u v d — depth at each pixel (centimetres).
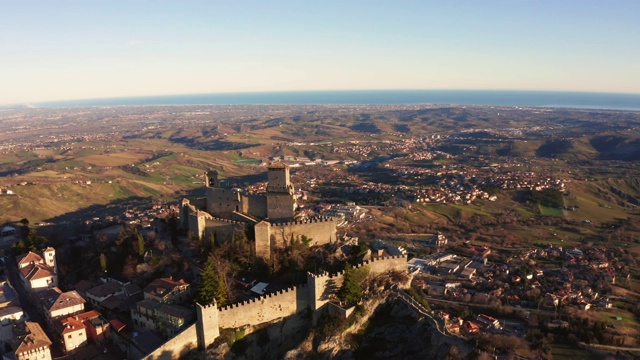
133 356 11844
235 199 15988
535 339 14850
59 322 12900
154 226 17050
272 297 12538
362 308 12912
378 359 12231
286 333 12631
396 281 14125
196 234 15250
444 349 12638
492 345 13588
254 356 12138
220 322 11988
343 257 14400
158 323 12288
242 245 14238
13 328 12750
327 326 12431
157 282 13575
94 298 14312
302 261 13975
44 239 19288
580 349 14538
